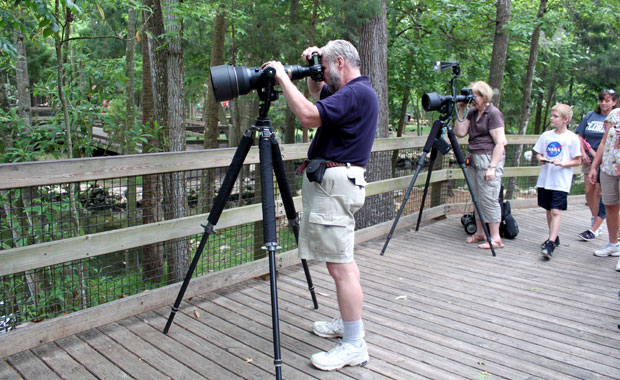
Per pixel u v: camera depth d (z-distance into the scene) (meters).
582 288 3.71
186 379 2.31
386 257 4.41
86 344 2.62
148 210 3.63
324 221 2.30
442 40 10.35
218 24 7.91
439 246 4.80
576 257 4.55
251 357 2.54
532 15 9.18
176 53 5.88
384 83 6.09
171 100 5.94
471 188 4.53
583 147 5.34
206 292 3.38
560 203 4.50
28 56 9.70
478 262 4.32
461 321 3.05
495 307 3.29
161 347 2.61
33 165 2.36
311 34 8.01
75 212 3.25
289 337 2.78
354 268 2.42
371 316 3.10
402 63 11.00
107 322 2.86
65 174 2.48
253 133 2.46
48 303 3.28
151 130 5.66
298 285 3.61
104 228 3.36
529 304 3.36
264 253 3.80
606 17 11.58
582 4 11.64
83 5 4.05
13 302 3.06
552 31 9.23
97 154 8.68
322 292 3.49
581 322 3.07
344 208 2.31
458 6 8.84
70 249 2.60
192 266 2.68
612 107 5.19
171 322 2.77
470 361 2.55
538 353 2.65
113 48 11.21
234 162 2.53
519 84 11.50
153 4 5.95
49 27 3.34
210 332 2.81
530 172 6.42
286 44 7.93
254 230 3.79
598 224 5.18
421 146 5.39
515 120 14.59
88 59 5.22
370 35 6.00
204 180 3.49
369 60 6.02
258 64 8.98
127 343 2.64
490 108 4.57
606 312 3.25
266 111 2.32
